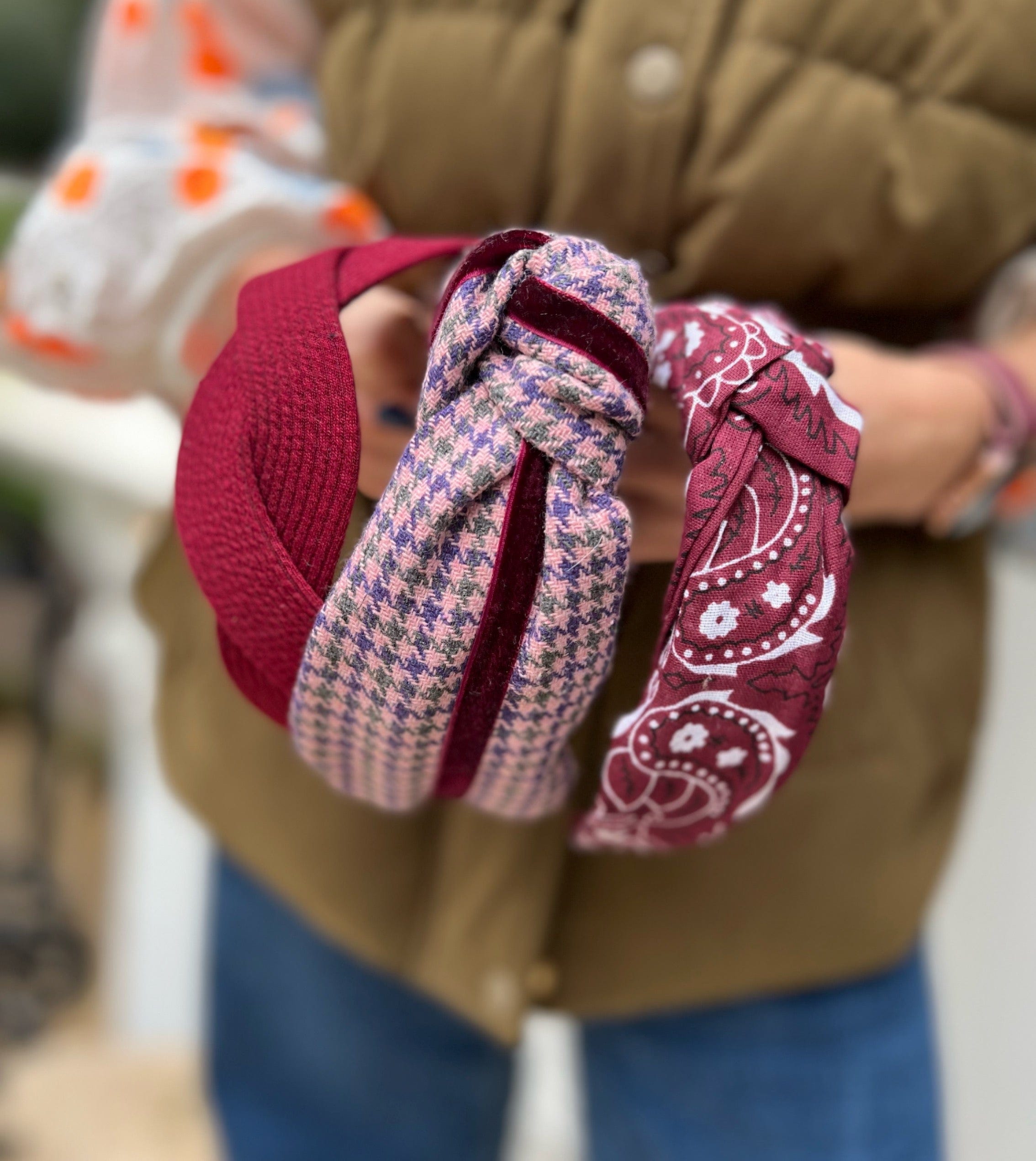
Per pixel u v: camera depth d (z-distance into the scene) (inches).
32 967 50.7
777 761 13.9
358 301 17.4
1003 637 35.8
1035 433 19.5
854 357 18.2
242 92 22.5
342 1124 28.7
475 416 12.4
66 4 46.7
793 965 21.7
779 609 12.7
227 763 23.3
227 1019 29.3
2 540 58.0
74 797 61.0
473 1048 28.3
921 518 21.3
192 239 19.2
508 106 19.0
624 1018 24.1
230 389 13.8
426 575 12.2
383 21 20.3
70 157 21.1
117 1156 39.6
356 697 13.0
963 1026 37.8
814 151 18.2
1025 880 35.8
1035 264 20.8
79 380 21.2
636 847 16.2
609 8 18.4
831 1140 22.7
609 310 12.3
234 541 13.5
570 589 12.0
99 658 49.4
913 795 21.6
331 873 23.2
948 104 18.4
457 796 15.1
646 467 15.5
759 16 18.2
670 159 18.8
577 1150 43.8
